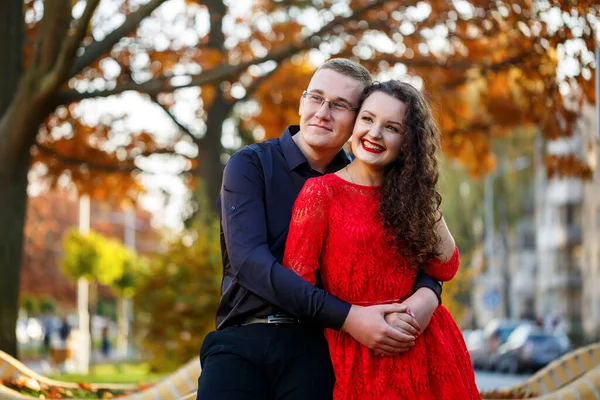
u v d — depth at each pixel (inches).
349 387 162.1
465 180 1624.0
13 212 468.8
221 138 679.7
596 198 2114.9
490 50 530.6
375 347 159.6
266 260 160.6
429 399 163.9
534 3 463.5
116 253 1519.4
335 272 164.6
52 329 1614.2
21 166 470.3
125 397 242.2
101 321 2030.0
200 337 558.9
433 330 167.6
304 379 161.6
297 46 497.4
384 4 514.0
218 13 637.3
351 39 541.0
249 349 162.4
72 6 448.8
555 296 2396.7
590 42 412.8
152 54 616.4
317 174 177.5
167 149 705.6
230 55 657.6
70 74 438.0
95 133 680.4
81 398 277.3
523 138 1050.7
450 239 172.4
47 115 465.7
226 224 167.5
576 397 213.6
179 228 609.6
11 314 473.4
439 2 508.1
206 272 568.1
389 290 166.1
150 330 559.8
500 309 2066.9
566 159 547.5
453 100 562.6
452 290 644.1
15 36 486.0
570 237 2257.6
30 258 2129.7
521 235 2610.7
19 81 486.3
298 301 157.6
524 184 1603.1
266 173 172.6
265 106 662.5
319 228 163.6
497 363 1257.4
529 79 492.4
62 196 2315.5
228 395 158.4
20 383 277.3
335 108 176.2
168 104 692.7
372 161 166.6
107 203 741.9
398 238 164.4
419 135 167.5
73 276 1502.2
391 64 534.9
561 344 1188.5
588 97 437.1
